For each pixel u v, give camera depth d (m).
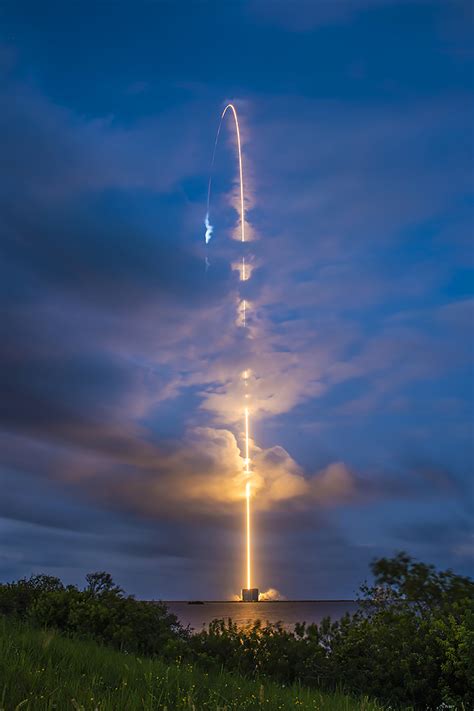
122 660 8.38
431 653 9.09
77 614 12.52
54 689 5.70
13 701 5.23
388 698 8.97
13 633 9.23
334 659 10.12
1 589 15.14
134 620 12.62
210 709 6.14
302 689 8.44
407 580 10.84
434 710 8.73
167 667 8.26
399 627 9.95
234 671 9.78
